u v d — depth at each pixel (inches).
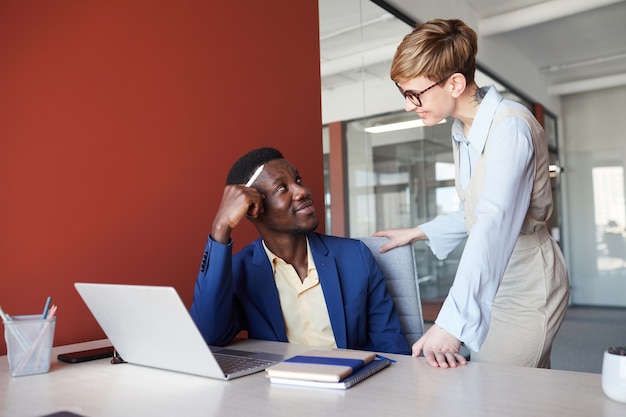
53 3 57.4
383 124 134.4
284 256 58.4
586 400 31.7
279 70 87.7
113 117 62.8
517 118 52.1
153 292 36.9
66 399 35.3
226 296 52.9
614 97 298.8
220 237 52.7
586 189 306.3
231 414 31.3
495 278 46.1
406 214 145.4
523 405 31.0
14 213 53.8
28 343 42.3
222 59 77.4
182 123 70.9
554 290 59.1
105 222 61.6
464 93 55.4
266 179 55.6
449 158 169.6
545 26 211.8
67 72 58.6
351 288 58.9
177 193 69.8
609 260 299.9
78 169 59.2
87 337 59.7
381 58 134.9
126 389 37.5
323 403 32.9
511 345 59.5
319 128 95.9
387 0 137.3
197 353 38.8
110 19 62.9
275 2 87.7
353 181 122.8
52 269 56.7
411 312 65.7
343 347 56.6
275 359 44.8
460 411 30.3
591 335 211.3
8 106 53.5
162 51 68.8
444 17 170.9
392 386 36.1
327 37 116.3
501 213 47.8
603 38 226.5
